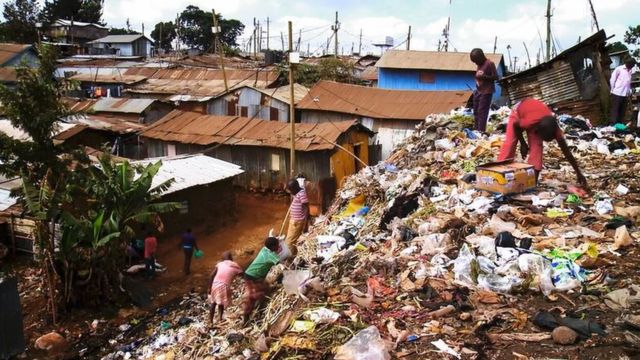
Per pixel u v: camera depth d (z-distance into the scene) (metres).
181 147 24.17
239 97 28.91
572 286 4.93
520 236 6.12
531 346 4.12
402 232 6.80
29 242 14.87
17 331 8.05
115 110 28.59
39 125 12.25
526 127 7.54
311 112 26.92
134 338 11.02
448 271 5.52
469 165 9.35
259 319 6.32
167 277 14.77
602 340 4.07
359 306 5.09
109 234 12.09
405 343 4.36
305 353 4.50
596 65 13.78
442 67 32.66
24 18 55.38
